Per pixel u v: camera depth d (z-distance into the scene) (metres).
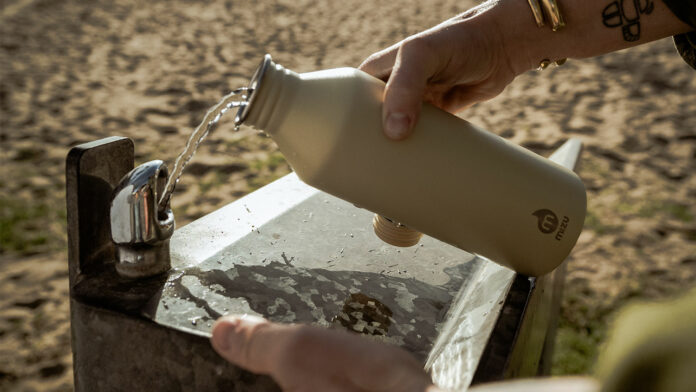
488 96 0.71
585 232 1.51
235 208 0.73
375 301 0.58
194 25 3.37
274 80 0.50
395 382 0.35
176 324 0.52
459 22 0.64
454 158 0.52
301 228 0.70
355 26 3.44
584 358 1.09
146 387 0.54
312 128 0.51
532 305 0.57
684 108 2.28
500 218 0.54
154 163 0.55
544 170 0.55
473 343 0.50
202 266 0.60
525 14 0.66
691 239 1.48
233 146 2.00
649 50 2.88
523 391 0.29
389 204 0.54
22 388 1.03
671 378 0.18
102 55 2.83
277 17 3.58
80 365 0.55
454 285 0.63
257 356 0.38
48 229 1.52
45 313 1.22
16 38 2.97
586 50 0.68
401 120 0.51
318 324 0.54
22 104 2.25
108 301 0.54
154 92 2.42
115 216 0.55
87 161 0.55
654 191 1.71
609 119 2.21
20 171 1.79
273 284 0.59
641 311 0.21
